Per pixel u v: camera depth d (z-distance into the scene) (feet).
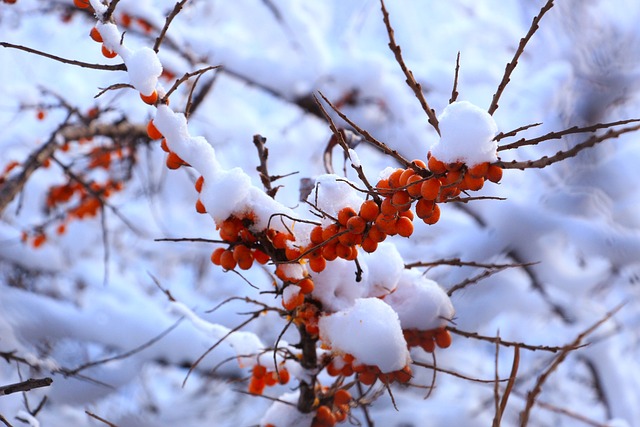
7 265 15.71
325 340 5.41
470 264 5.86
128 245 17.89
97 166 13.07
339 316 5.36
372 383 5.34
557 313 14.90
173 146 4.69
